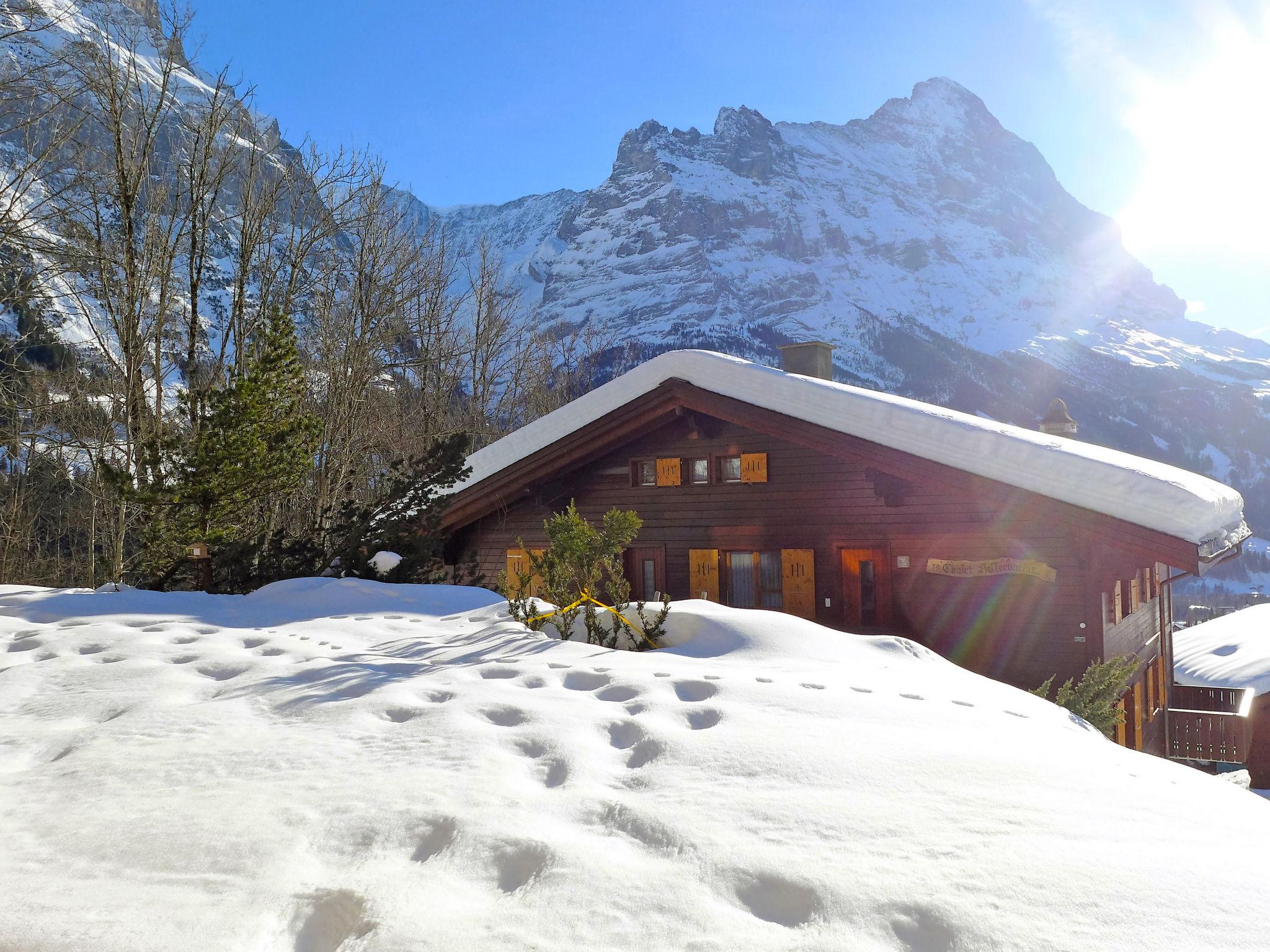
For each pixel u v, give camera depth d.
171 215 16.39
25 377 16.09
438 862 2.53
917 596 12.38
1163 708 17.34
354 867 2.51
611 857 2.52
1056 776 3.24
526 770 3.37
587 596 7.44
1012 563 11.59
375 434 20.88
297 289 19.16
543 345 34.41
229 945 2.09
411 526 11.54
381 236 20.88
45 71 13.40
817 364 16.36
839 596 12.98
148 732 3.94
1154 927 2.11
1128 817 2.85
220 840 2.69
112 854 2.61
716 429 14.15
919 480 11.73
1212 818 2.91
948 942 2.07
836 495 13.12
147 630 6.59
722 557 14.00
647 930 2.12
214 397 10.52
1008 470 10.74
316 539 12.30
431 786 3.12
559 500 15.14
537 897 2.29
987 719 4.19
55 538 20.69
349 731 3.91
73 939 2.09
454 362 27.56
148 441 10.41
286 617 7.27
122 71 14.88
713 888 2.33
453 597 8.41
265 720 4.14
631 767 3.43
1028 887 2.30
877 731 3.78
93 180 14.69
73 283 15.25
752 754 3.41
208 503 10.41
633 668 5.11
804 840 2.60
